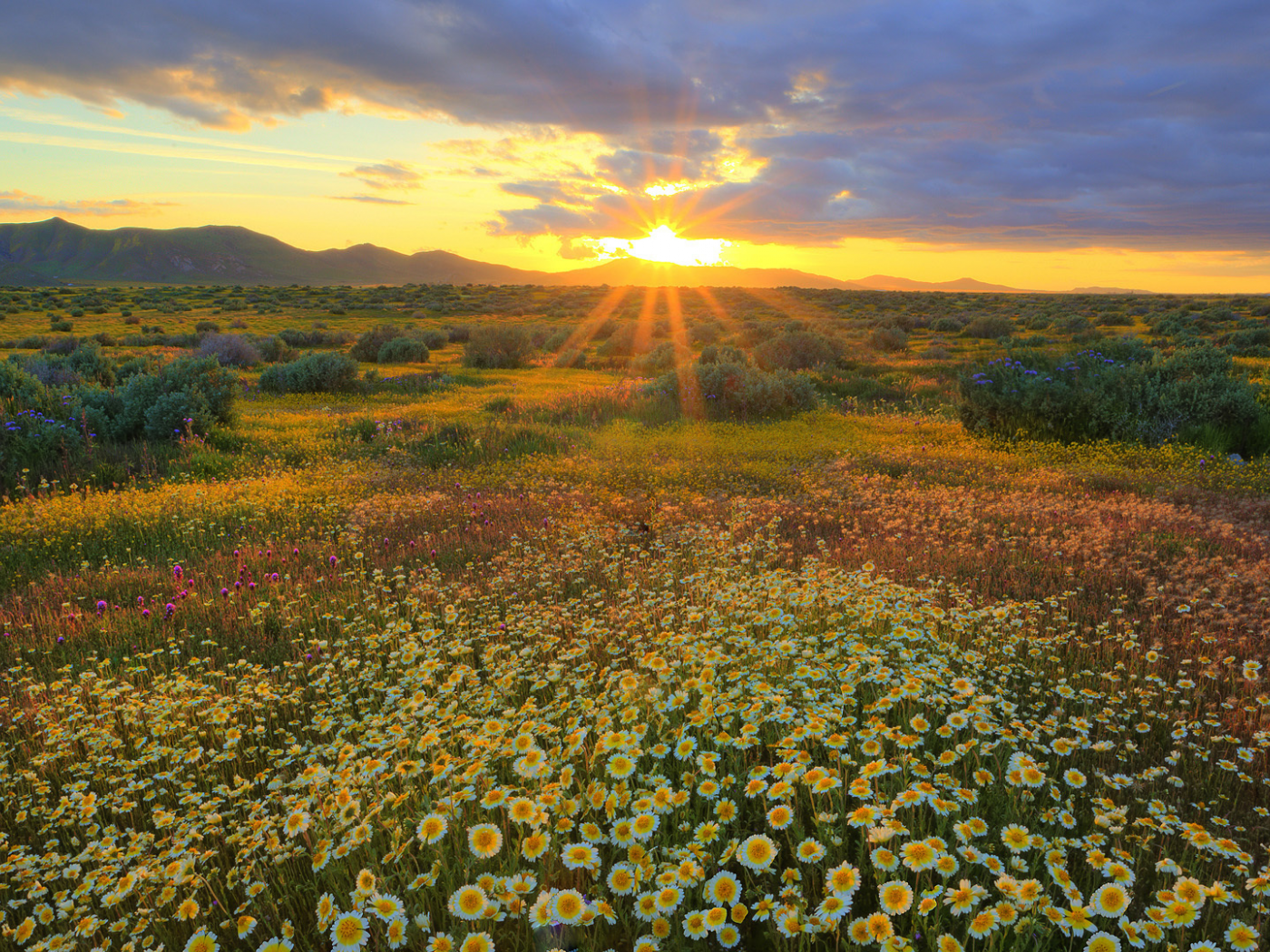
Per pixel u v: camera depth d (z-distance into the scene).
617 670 4.56
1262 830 3.00
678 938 2.31
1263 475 11.85
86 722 4.25
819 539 7.77
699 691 3.48
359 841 2.51
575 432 17.39
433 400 25.33
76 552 8.66
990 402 17.05
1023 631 5.04
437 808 2.68
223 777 3.66
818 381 28.33
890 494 10.36
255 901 2.76
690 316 72.25
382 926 2.42
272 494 10.90
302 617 6.18
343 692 4.50
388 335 46.91
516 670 4.19
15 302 82.25
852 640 4.29
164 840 2.95
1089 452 14.43
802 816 2.94
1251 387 16.89
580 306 92.50
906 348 42.72
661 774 2.93
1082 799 3.19
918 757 3.12
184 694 4.30
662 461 14.02
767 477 12.26
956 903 2.05
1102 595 6.16
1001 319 50.62
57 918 2.68
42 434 13.87
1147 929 1.99
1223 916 2.45
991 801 2.98
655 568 6.90
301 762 3.71
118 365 27.97
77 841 3.19
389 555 8.18
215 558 8.05
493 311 84.88
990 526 8.41
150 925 2.63
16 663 5.52
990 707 3.81
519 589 6.65
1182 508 9.29
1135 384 16.08
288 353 41.44
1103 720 3.56
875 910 2.51
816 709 3.23
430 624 5.62
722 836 2.71
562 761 2.92
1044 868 2.63
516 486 11.97
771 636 4.37
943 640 4.71
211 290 113.06
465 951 1.95
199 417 16.52
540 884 2.52
